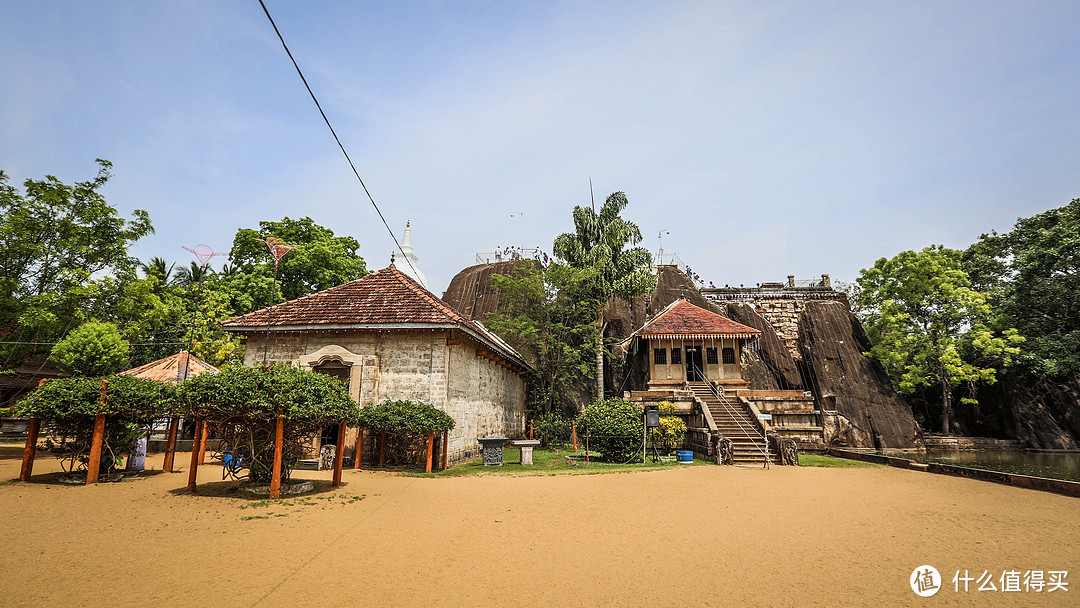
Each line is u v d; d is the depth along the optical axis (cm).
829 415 3034
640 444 1708
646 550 636
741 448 1730
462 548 625
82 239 1669
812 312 3603
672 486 1152
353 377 1511
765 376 3366
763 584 524
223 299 2978
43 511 756
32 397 1003
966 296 3006
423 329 1523
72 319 1683
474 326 1758
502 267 4053
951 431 3225
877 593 507
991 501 1018
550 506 899
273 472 901
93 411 1020
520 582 513
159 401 1101
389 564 556
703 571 560
